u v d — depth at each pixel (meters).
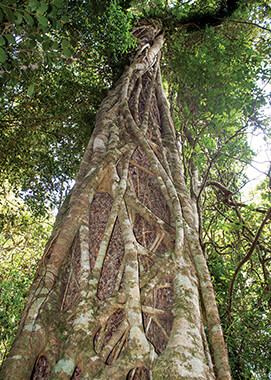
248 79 3.80
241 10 6.33
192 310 1.62
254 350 3.83
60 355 1.36
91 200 2.30
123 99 3.50
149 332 1.62
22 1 2.38
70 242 2.03
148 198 2.46
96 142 2.88
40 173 5.68
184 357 1.32
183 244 2.08
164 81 6.45
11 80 3.14
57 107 5.41
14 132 5.29
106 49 5.27
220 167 5.39
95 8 5.29
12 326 4.93
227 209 5.26
